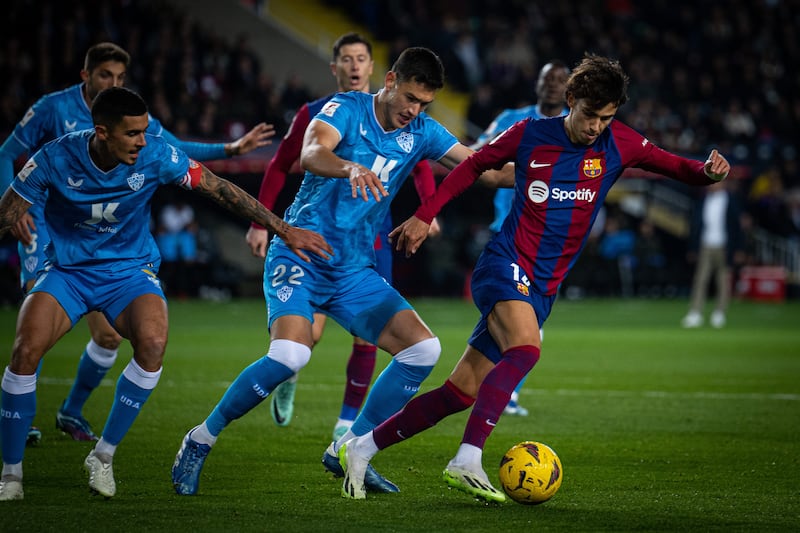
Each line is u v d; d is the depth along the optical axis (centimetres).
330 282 2011
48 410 2853
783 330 6062
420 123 2069
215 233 8969
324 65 10269
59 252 1881
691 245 6500
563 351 4781
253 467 2111
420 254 8844
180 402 3012
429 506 1762
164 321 1853
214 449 2320
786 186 9706
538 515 1697
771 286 9238
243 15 10300
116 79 2378
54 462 2128
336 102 2005
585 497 1845
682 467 2139
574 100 1841
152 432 2506
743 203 9469
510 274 1884
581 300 8869
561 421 2770
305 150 1914
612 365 4200
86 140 1819
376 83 10050
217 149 2362
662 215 9888
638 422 2756
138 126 1753
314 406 3022
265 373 1862
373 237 2064
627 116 9469
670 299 9094
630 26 10781
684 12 10769
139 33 8650
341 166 1844
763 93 10125
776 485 1956
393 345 1956
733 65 10300
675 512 1725
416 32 10025
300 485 1934
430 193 2622
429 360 1933
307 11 10919
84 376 2375
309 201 2036
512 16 10369
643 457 2252
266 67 10181
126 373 1809
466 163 1919
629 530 1599
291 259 1995
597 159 1908
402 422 1847
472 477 1742
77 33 8356
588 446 2391
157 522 1616
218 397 3119
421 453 2289
